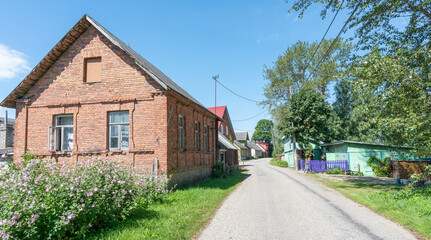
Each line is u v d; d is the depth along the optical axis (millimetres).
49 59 13086
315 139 27922
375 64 8469
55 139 12906
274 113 34875
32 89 13445
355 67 9422
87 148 12352
